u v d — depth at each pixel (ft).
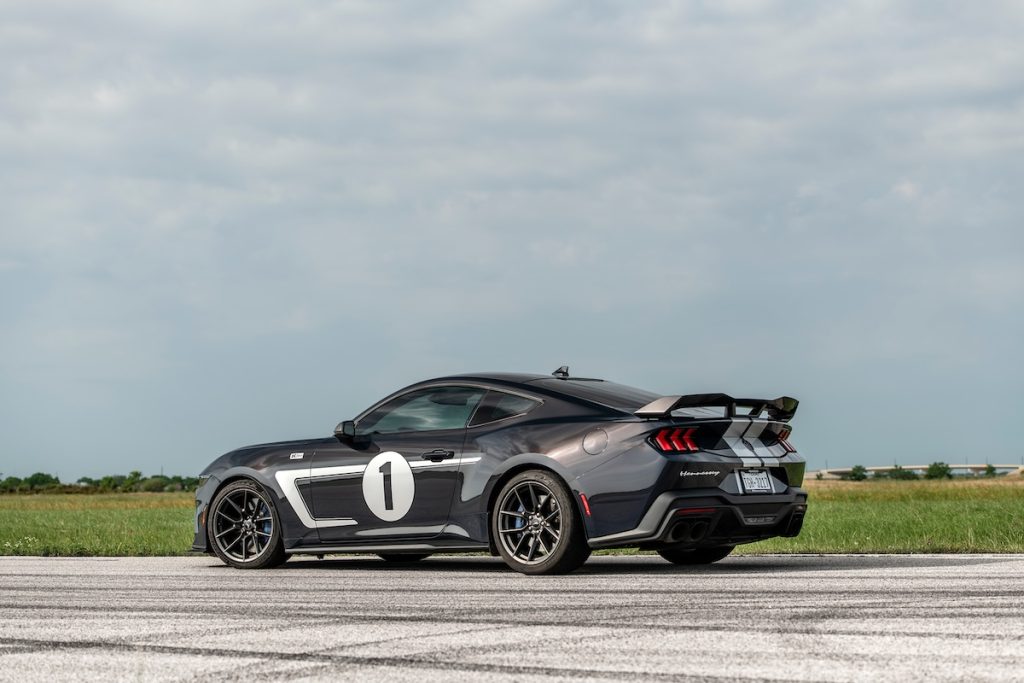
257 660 13.41
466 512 26.11
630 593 20.20
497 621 16.48
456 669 12.60
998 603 17.48
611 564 28.43
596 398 25.75
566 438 25.14
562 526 24.63
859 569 24.34
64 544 38.09
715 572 24.52
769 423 25.68
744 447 25.26
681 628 15.34
